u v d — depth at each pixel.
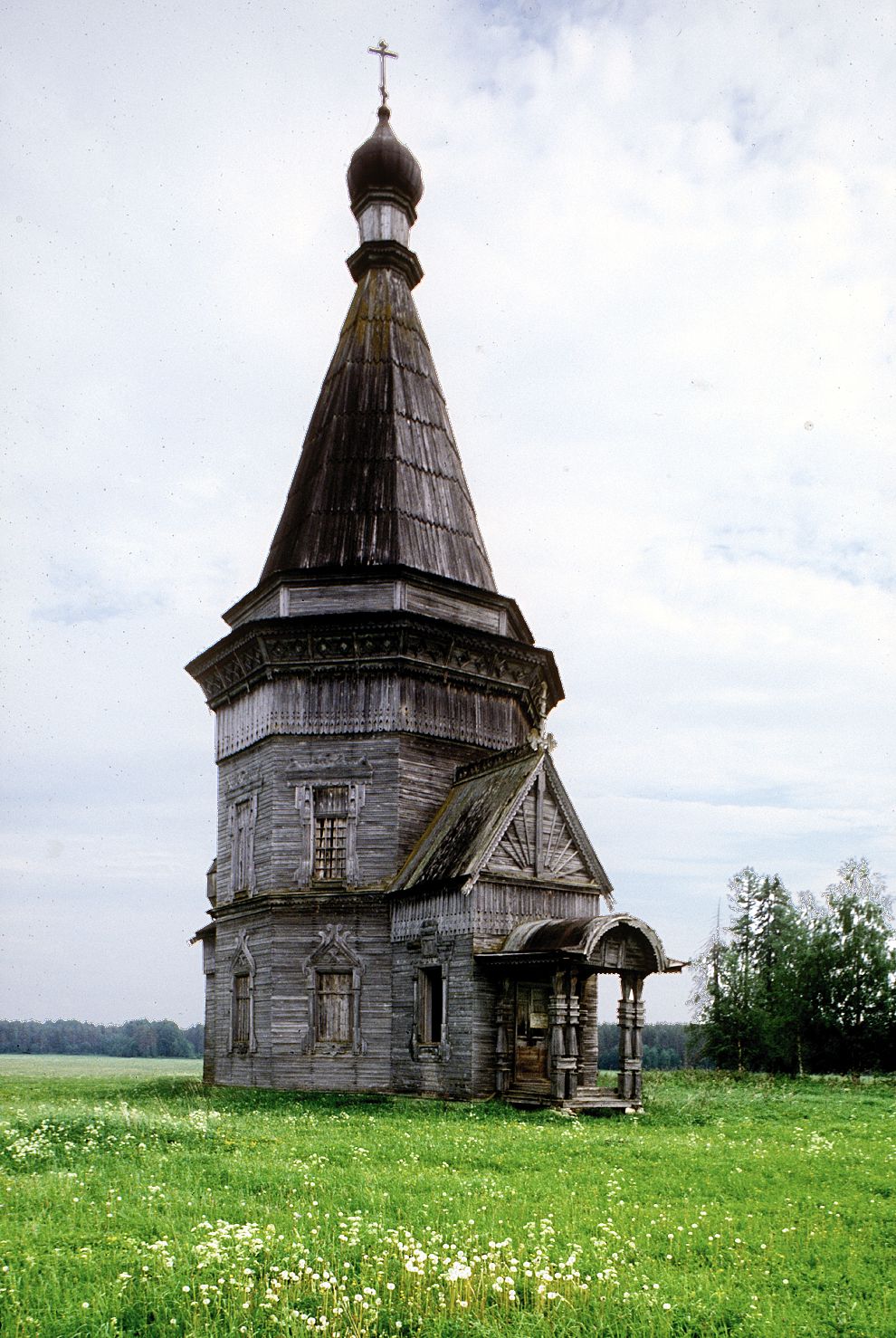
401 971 33.28
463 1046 29.66
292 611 37.81
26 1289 9.39
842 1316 9.48
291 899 35.09
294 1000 34.72
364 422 41.19
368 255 45.44
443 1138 20.73
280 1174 14.99
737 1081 46.38
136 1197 13.22
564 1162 17.73
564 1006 27.98
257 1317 8.88
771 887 63.62
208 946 43.72
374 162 46.34
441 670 37.00
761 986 55.75
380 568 37.03
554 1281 9.84
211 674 40.78
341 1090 33.31
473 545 41.69
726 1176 16.39
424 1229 11.58
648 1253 11.37
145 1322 8.92
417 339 44.34
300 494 41.28
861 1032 52.53
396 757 35.62
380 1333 8.77
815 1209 14.02
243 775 38.66
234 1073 37.00
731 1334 8.96
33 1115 21.48
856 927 54.03
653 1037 132.50
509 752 34.62
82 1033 193.38
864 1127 25.02
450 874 30.89
